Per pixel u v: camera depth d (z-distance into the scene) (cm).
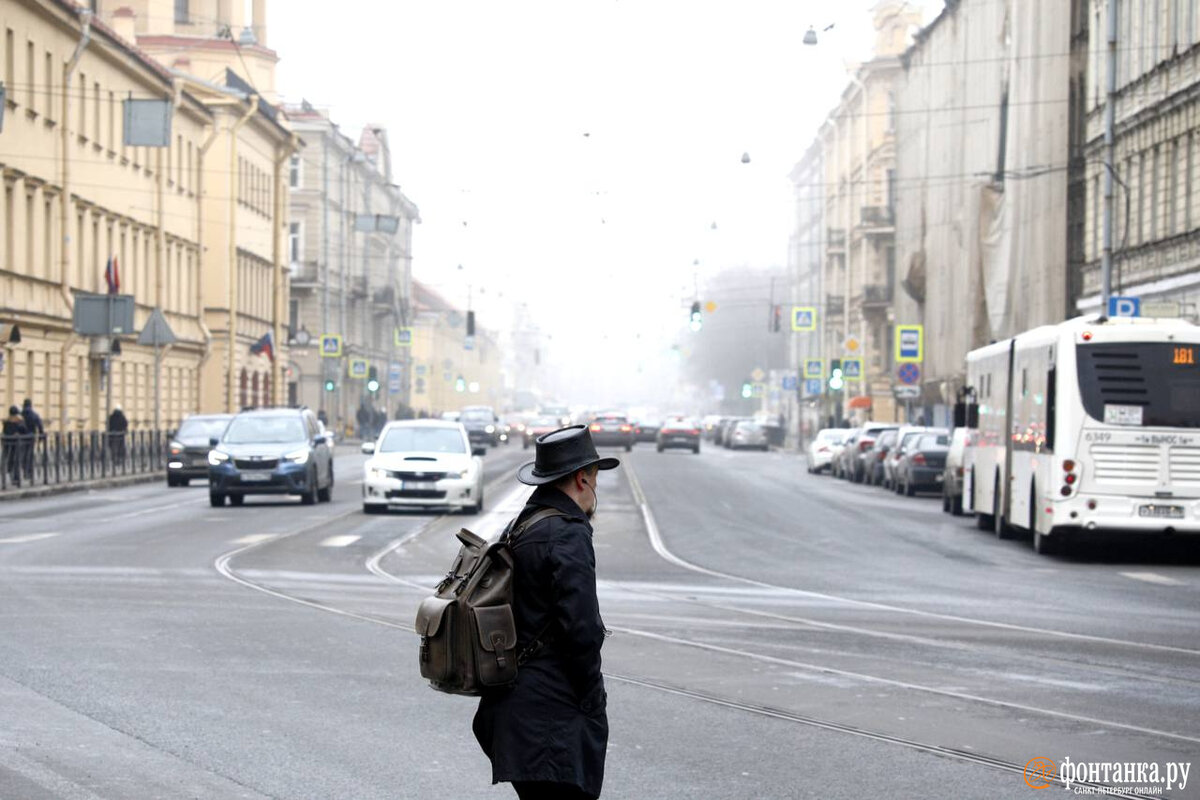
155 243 7388
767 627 1784
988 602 2089
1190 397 2752
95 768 1012
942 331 6888
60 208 5944
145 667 1402
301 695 1277
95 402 6475
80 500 4209
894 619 1878
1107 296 3912
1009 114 5897
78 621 1705
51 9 5659
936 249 7031
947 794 963
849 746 1109
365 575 2294
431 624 624
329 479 4153
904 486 5231
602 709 639
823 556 2805
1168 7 4972
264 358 9662
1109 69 4041
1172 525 2747
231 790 955
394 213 14375
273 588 2083
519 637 634
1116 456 2758
